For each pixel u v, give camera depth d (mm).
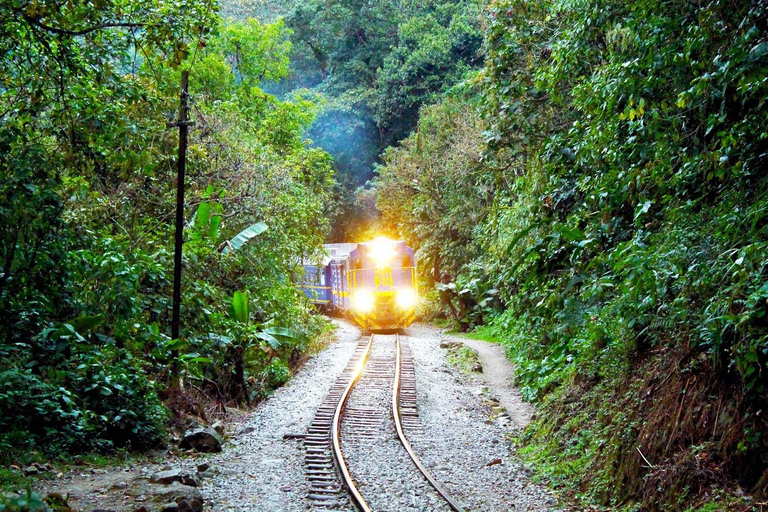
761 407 6328
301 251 20438
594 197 9258
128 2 9547
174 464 8734
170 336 11953
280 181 18578
